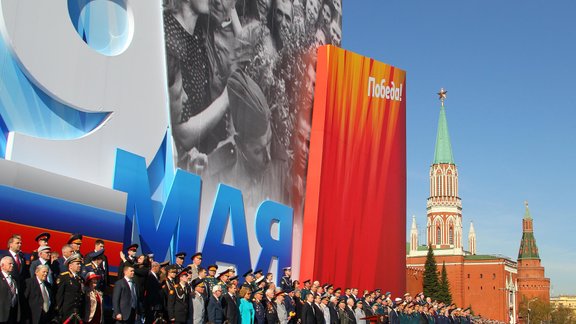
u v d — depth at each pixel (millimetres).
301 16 32719
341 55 33844
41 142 17188
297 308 21953
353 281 32656
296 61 31844
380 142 35875
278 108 29969
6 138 16531
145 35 21672
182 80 23406
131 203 20125
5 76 16531
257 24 28703
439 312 33438
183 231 22828
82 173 18594
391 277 35250
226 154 25922
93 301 13922
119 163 19844
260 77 28656
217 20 25875
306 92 32625
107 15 20344
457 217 139125
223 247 25125
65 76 18078
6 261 12281
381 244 34781
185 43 23750
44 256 13305
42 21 17422
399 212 36656
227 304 17938
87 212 17938
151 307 15742
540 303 141375
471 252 159625
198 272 18547
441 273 107938
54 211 16828
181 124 23297
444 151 143875
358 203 33688
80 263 13648
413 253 137750
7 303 12102
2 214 15289
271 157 29109
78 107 18578
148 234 20781
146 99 21516
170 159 22781
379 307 27141
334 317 23188
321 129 32094
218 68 25734
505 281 122312
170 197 22312
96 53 19328
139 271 15531
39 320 12695
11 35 16453
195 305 16797
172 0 23250
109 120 19781
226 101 26109
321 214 31219
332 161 32344
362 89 35094
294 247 30469
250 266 26625
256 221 27672
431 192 142750
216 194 25188
